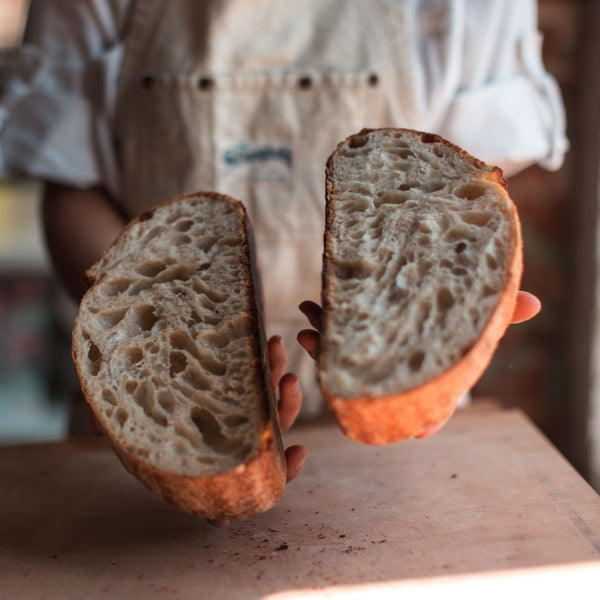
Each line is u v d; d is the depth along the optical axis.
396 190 0.60
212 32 0.91
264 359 0.59
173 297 0.61
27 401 1.94
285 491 0.69
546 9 1.21
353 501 0.67
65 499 0.71
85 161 0.93
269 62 0.92
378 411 0.50
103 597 0.57
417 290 0.54
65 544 0.64
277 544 0.62
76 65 0.95
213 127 0.92
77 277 0.88
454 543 0.61
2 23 1.75
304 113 0.92
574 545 0.60
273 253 0.94
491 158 0.97
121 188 0.96
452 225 0.56
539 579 0.57
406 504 0.66
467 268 0.54
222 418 0.56
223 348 0.58
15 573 0.60
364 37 0.93
